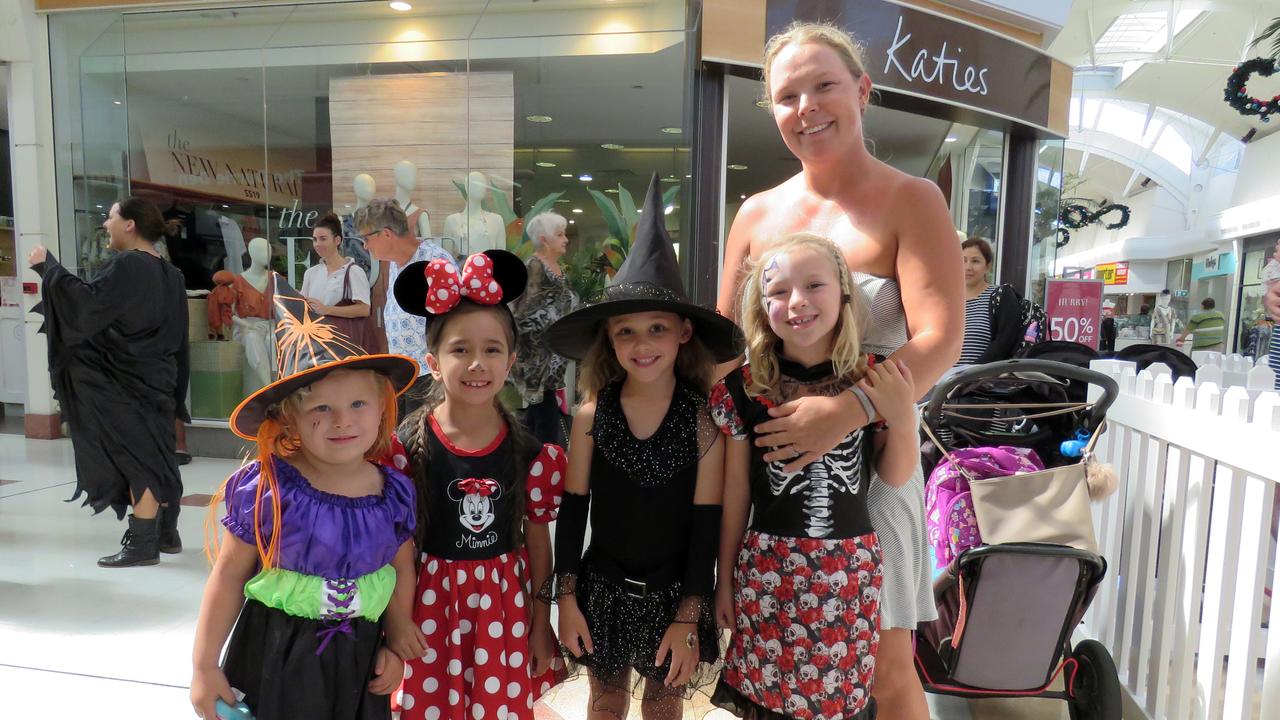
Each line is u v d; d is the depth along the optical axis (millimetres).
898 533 1501
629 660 1453
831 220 1558
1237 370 3781
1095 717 1788
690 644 1435
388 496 1412
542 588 1568
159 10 5316
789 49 1508
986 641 1731
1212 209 16766
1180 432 1824
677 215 4906
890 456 1378
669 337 1461
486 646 1443
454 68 5059
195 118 5500
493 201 5125
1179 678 1829
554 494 1582
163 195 5602
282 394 1335
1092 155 19078
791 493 1385
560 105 5020
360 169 5258
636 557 1480
